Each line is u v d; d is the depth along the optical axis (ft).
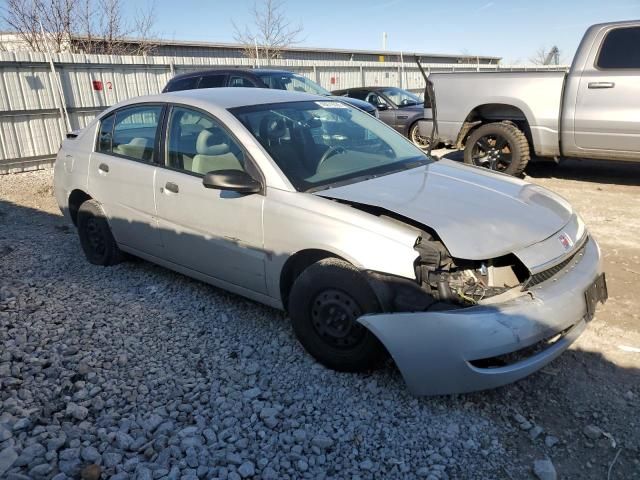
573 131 24.08
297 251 10.59
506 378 8.93
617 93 22.70
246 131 11.90
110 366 10.85
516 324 8.73
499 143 26.30
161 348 11.59
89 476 7.80
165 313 13.23
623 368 10.61
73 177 16.65
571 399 9.73
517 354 9.36
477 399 9.73
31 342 11.69
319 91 33.73
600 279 10.59
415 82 77.87
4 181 32.58
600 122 23.25
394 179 11.64
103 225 15.89
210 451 8.47
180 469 8.07
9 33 62.34
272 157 11.43
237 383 10.31
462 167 13.39
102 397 9.86
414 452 8.48
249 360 11.07
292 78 33.42
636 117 22.40
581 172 29.32
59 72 37.81
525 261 9.29
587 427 8.87
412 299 9.12
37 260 17.28
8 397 9.69
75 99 39.06
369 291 9.59
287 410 9.45
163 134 13.75
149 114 14.38
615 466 8.19
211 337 12.03
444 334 8.69
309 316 10.57
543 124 24.73
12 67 35.06
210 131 12.63
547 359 9.30
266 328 12.37
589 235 11.68
